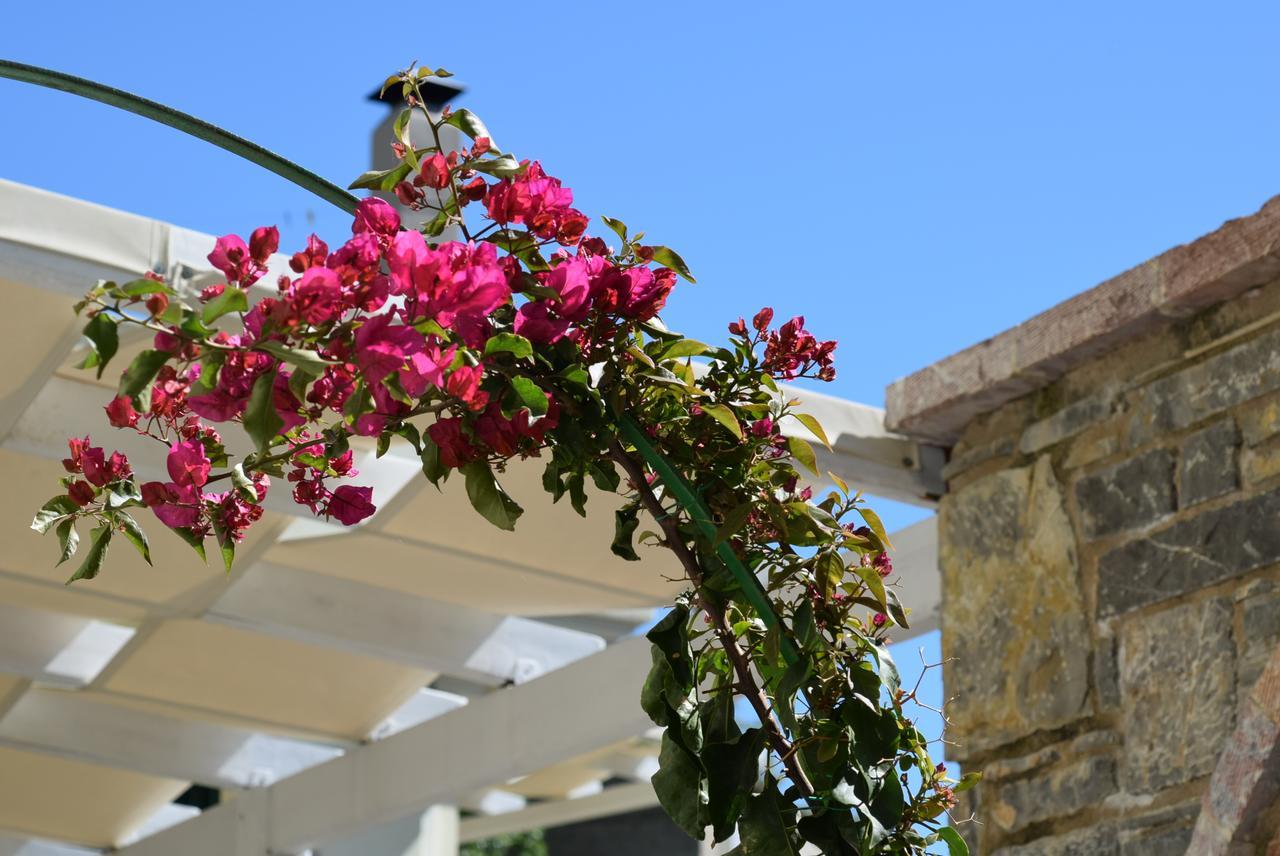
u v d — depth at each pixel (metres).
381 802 5.70
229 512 1.74
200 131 1.95
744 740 1.80
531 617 5.74
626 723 4.95
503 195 1.79
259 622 5.07
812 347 1.89
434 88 6.08
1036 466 3.65
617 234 1.85
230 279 1.58
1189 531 3.29
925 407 3.86
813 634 1.81
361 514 1.79
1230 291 3.28
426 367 1.61
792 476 1.91
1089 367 3.58
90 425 4.15
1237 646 3.14
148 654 5.55
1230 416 3.27
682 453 1.86
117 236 3.47
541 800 9.87
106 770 6.64
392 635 5.25
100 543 1.71
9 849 7.52
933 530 4.36
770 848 1.76
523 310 1.77
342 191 1.90
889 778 1.86
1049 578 3.56
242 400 1.60
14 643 5.53
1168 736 3.23
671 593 4.91
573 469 1.85
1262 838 2.96
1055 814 3.41
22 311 3.65
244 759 6.43
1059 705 3.46
